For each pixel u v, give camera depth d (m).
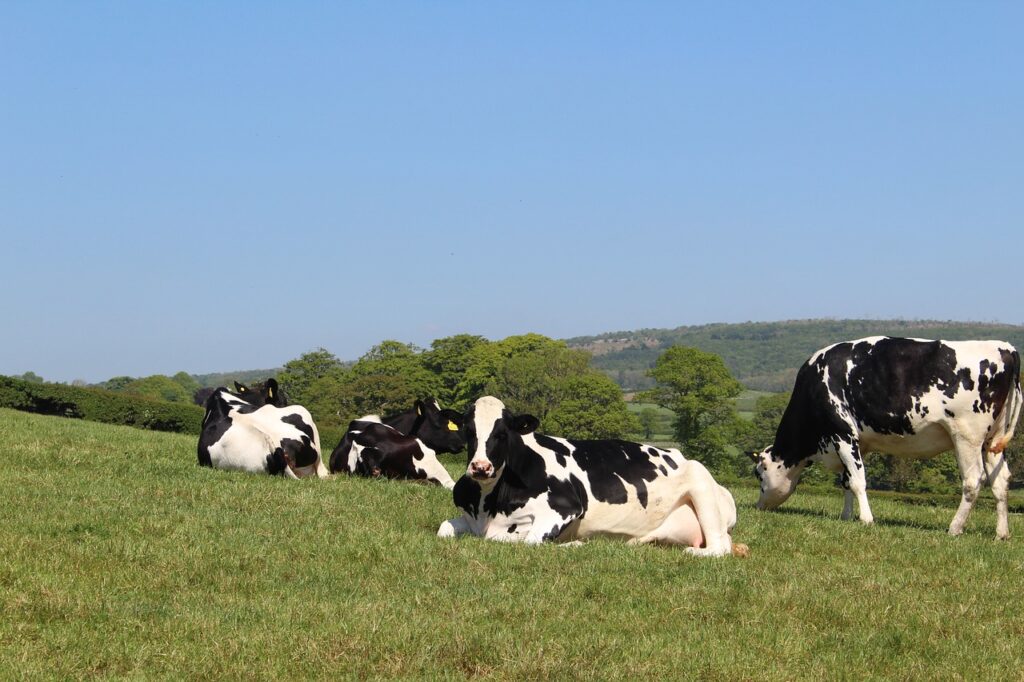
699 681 6.93
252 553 9.52
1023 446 45.38
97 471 14.50
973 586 9.84
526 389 77.44
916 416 14.30
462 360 89.81
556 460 10.93
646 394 74.00
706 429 72.94
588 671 6.91
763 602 8.68
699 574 9.38
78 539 9.73
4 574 8.26
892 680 7.18
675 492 11.10
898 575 10.10
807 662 7.41
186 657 6.85
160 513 11.14
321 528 10.95
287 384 98.19
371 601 8.12
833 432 15.21
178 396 121.62
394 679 6.68
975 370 13.91
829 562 10.72
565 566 9.43
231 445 15.66
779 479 16.23
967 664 7.50
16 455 15.40
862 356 14.84
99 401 34.81
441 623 7.63
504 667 6.93
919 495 26.89
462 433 10.90
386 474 16.69
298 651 7.01
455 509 13.03
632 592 8.75
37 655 6.76
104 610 7.64
